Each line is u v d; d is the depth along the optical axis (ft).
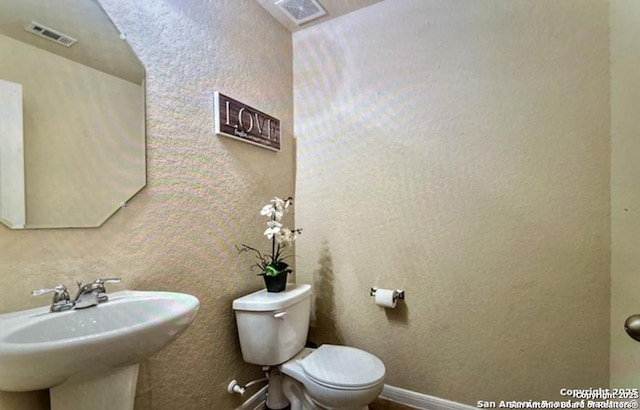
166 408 4.23
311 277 7.04
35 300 3.07
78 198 3.42
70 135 3.38
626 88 4.05
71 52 3.42
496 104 5.27
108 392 2.95
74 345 2.30
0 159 2.88
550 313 4.89
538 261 4.97
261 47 6.29
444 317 5.68
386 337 6.20
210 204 5.03
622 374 4.14
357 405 4.42
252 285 5.85
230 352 5.31
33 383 2.38
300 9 6.44
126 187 3.86
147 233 4.09
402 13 6.07
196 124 4.81
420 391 5.88
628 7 3.93
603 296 4.53
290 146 7.14
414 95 5.96
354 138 6.56
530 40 5.02
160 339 2.92
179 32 4.59
